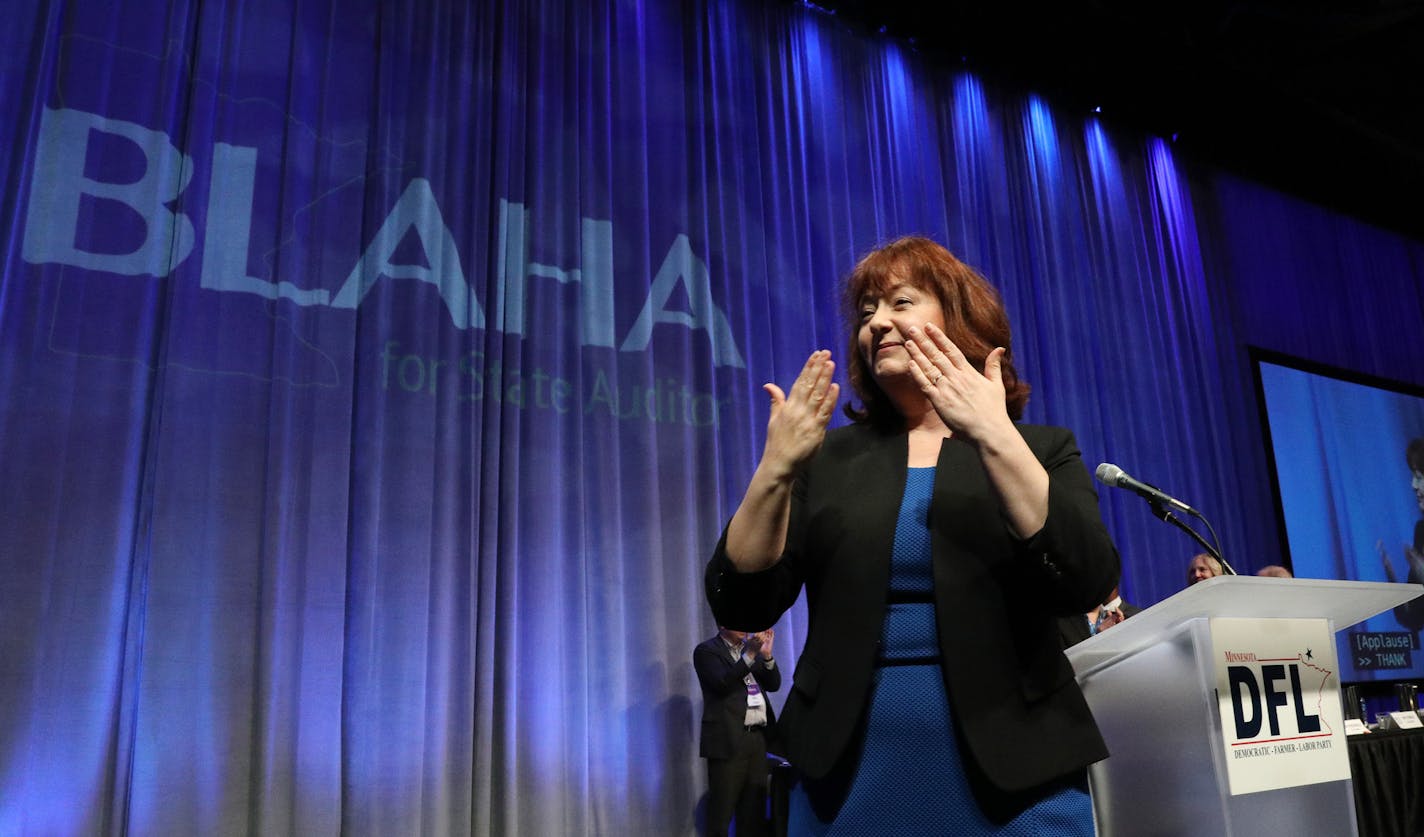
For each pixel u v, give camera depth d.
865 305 1.17
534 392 4.66
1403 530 7.85
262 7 4.42
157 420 3.86
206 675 3.72
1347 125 7.77
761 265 5.55
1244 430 7.42
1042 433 1.10
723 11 5.86
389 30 4.71
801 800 0.99
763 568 1.00
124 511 3.73
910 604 0.98
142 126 4.07
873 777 0.93
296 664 3.90
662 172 5.37
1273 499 7.31
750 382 5.36
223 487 3.89
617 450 4.83
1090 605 0.94
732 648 4.70
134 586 3.73
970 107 6.77
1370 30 6.64
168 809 3.56
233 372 4.02
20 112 3.89
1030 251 6.71
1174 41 6.77
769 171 5.75
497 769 4.21
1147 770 1.17
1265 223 8.28
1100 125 7.47
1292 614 1.25
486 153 4.84
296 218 4.29
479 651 4.30
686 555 4.89
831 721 0.94
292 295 4.20
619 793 4.46
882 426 1.15
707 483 5.07
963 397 0.94
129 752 3.59
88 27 4.05
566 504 4.66
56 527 3.62
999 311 1.18
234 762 3.69
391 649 4.10
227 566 3.84
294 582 3.96
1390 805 5.02
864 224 6.05
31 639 3.50
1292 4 6.44
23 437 3.64
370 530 4.14
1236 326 7.77
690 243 5.36
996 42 6.73
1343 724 1.25
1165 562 6.57
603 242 5.04
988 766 0.89
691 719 4.71
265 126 4.30
